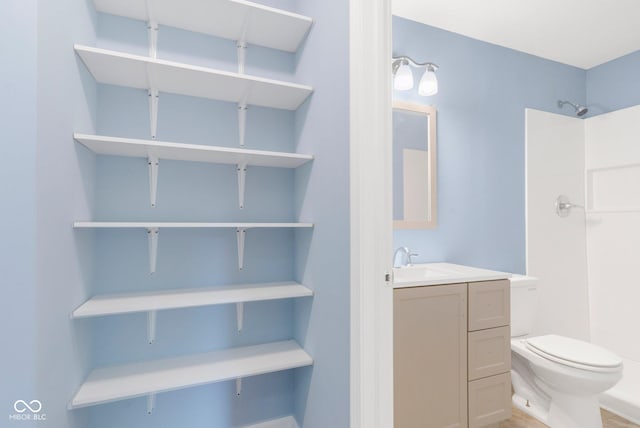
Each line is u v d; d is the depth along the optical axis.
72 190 1.07
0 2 0.78
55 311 0.93
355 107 1.10
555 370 1.66
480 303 1.68
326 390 1.31
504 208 2.39
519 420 1.86
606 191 2.65
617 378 1.56
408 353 1.49
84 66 1.20
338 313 1.22
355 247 1.09
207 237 1.57
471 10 2.02
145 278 1.45
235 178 1.63
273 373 1.67
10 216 0.78
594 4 1.96
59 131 0.96
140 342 1.43
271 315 1.68
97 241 1.36
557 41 2.37
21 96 0.80
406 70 1.93
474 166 2.30
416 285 1.51
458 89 2.25
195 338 1.53
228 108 1.61
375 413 1.05
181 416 1.49
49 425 0.89
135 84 1.40
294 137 1.75
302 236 1.61
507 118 2.43
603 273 2.61
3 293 0.78
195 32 1.54
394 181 2.04
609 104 2.64
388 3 1.11
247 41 1.64
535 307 2.08
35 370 0.80
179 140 1.52
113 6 1.34
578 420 1.67
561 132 2.62
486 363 1.68
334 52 1.28
